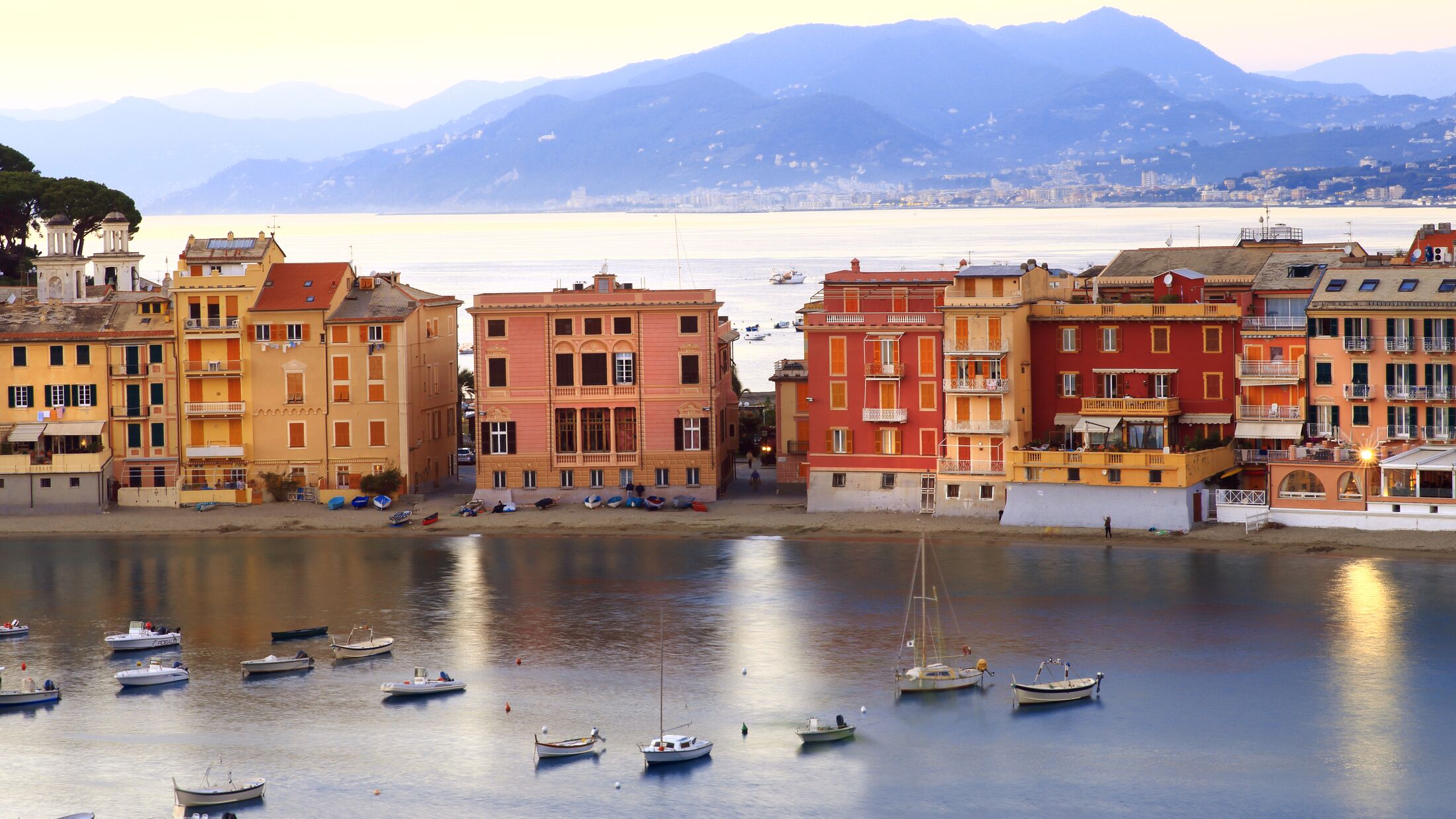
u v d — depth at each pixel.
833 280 158.62
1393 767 96.62
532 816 92.81
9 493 167.00
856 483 159.38
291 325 169.00
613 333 164.38
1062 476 149.50
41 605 134.62
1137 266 168.00
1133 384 152.25
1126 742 101.50
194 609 132.88
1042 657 115.81
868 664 115.81
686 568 143.00
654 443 165.50
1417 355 143.38
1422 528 141.25
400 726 106.31
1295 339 148.00
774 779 97.25
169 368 169.38
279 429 170.12
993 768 98.06
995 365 152.00
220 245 170.12
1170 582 132.50
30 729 106.62
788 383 173.62
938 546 147.12
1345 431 146.50
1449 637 117.19
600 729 105.06
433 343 177.12
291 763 100.69
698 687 112.06
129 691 113.62
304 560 149.12
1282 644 116.88
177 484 169.88
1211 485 150.25
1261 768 97.00
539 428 165.62
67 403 169.38
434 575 142.75
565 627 126.06
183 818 93.00
